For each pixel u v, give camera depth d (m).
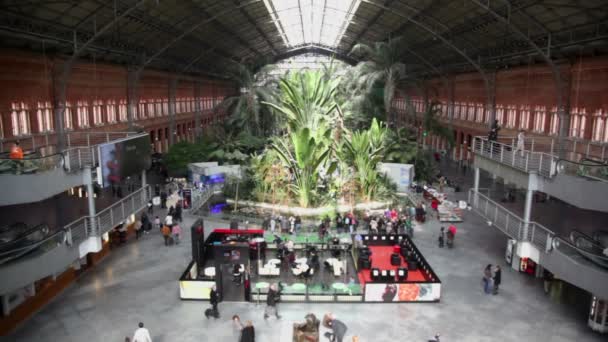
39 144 22.55
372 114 42.94
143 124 37.69
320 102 27.12
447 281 18.28
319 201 27.45
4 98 20.08
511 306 16.20
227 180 31.95
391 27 44.03
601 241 14.55
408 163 35.56
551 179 15.65
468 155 44.47
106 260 20.28
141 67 32.50
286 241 20.91
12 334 14.08
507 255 20.17
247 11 40.16
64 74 22.14
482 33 32.28
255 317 15.38
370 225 24.17
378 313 15.69
